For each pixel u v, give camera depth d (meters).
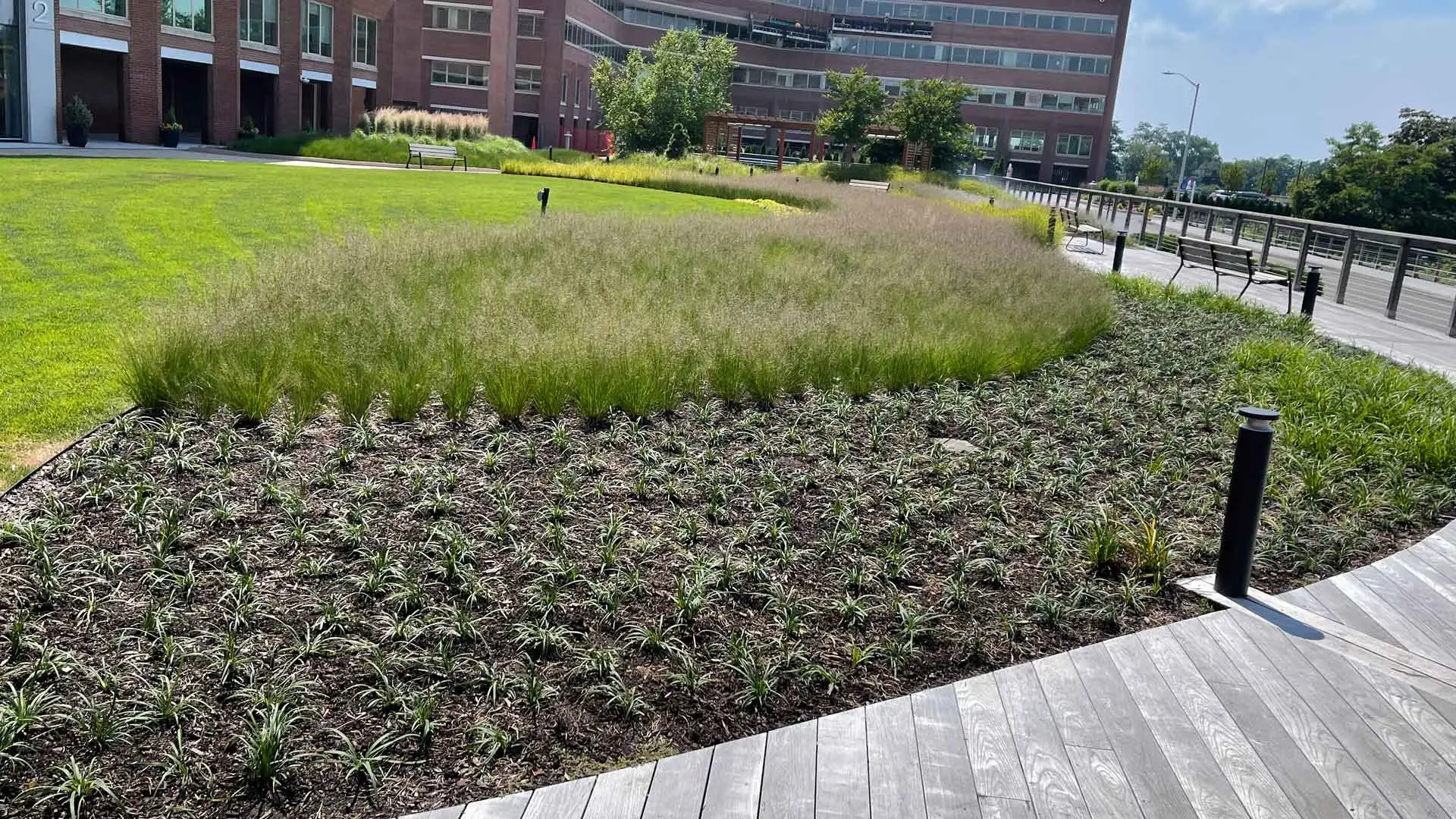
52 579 4.13
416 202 20.95
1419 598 4.96
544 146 65.69
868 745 3.48
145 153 32.22
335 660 3.80
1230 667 4.15
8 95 33.50
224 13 40.97
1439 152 58.31
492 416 6.75
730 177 36.41
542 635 3.97
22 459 5.50
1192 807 3.22
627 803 3.11
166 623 3.94
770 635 4.21
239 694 3.50
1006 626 4.37
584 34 70.50
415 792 3.14
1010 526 5.58
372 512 5.09
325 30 47.72
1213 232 27.81
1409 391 8.84
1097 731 3.64
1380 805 3.28
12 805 2.99
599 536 4.99
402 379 6.68
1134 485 6.31
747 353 7.81
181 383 6.48
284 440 5.98
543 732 3.48
